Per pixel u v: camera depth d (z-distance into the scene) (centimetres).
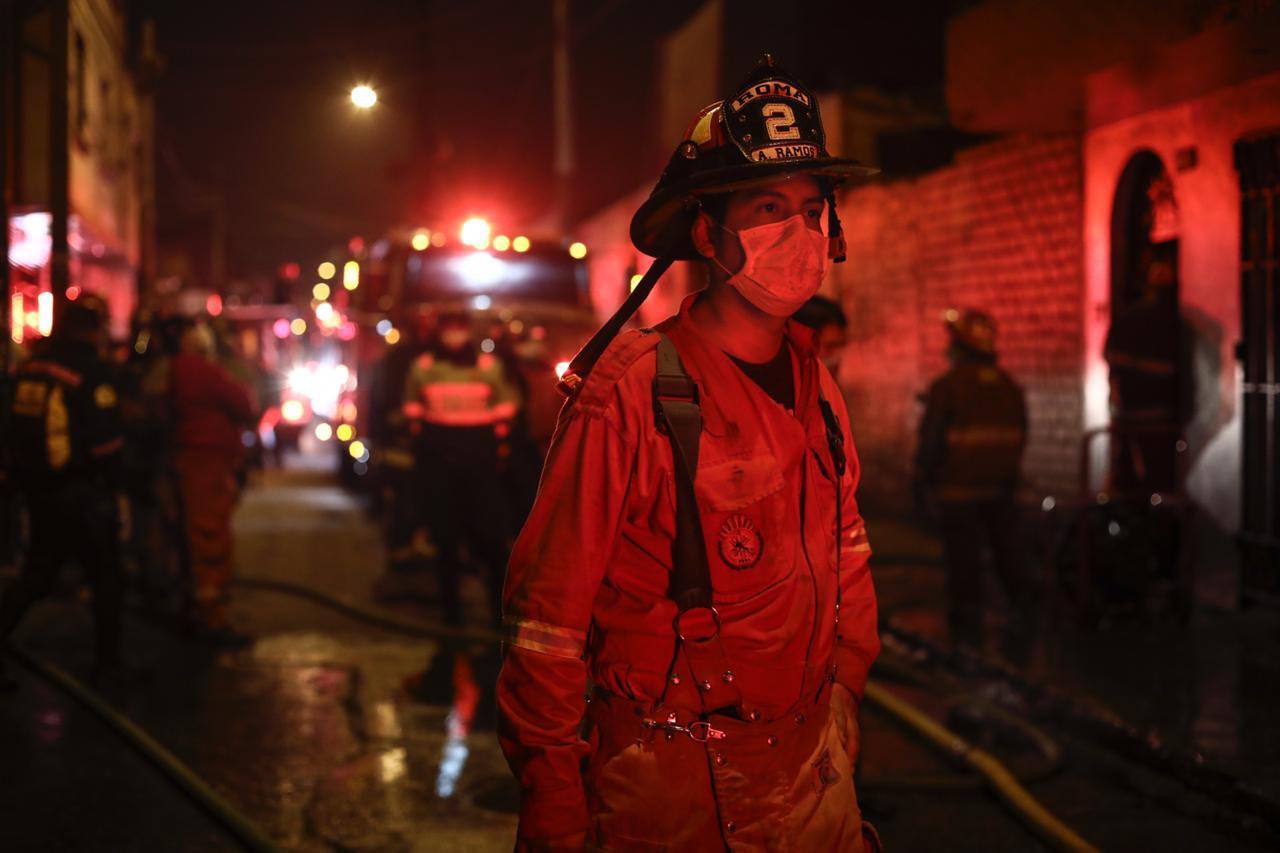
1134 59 809
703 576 221
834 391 253
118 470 736
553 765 220
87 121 1811
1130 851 501
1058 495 1153
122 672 754
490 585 929
